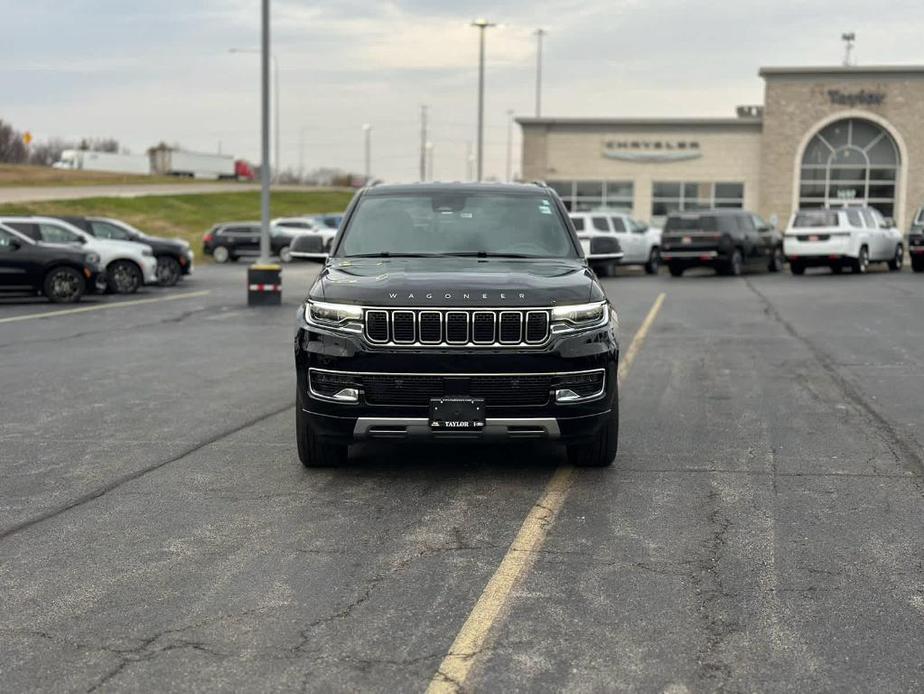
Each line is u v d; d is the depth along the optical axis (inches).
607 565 191.6
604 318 245.6
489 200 300.8
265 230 797.2
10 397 377.1
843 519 221.3
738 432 311.7
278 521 220.5
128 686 142.1
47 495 242.7
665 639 157.6
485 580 183.5
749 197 1920.5
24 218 876.6
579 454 262.2
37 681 143.7
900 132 1840.6
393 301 234.7
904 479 255.1
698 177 1931.6
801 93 1861.5
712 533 211.3
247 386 400.5
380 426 237.3
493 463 272.4
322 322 241.3
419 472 262.5
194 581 183.6
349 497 239.3
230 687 141.8
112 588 180.2
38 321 658.8
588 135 1951.3
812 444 294.8
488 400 235.3
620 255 309.0
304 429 256.4
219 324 640.4
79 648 154.9
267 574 187.2
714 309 721.0
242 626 163.0
